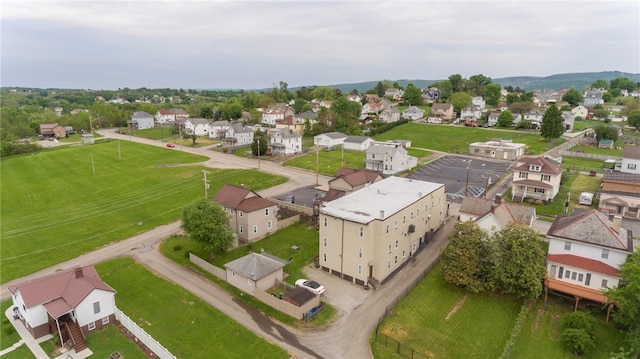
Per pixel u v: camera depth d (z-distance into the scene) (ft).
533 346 121.80
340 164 366.63
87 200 273.13
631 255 128.57
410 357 117.39
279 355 117.70
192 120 557.74
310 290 143.64
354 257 157.79
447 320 135.13
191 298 148.66
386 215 158.61
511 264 140.87
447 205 235.20
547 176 244.83
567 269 139.33
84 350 119.65
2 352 118.62
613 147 404.77
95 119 645.10
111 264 177.06
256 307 143.13
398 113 603.26
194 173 338.13
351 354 118.52
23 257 187.01
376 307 142.92
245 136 469.98
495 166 348.59
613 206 221.87
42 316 125.39
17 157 410.31
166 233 214.28
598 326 129.29
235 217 201.87
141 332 122.62
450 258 152.05
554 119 423.23
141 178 325.01
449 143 452.35
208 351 119.44
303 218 226.79
